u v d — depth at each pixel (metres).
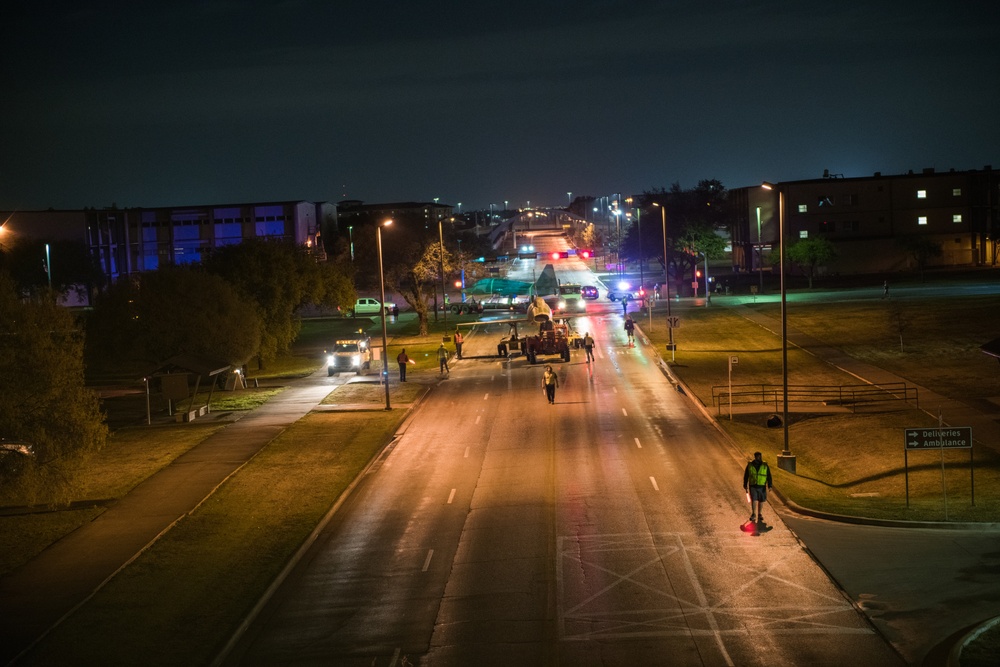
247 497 33.59
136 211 143.75
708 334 77.88
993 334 67.44
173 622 22.11
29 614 22.78
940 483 32.50
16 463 28.73
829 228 126.50
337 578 25.23
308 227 148.38
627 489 33.12
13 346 29.47
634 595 22.75
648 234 127.00
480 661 19.30
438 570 25.44
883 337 70.00
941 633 19.64
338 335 92.81
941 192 125.38
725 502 30.98
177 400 52.53
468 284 131.50
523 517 30.19
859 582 22.92
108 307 57.03
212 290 58.25
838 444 40.44
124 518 31.14
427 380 62.69
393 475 36.94
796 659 18.62
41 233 135.00
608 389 55.38
